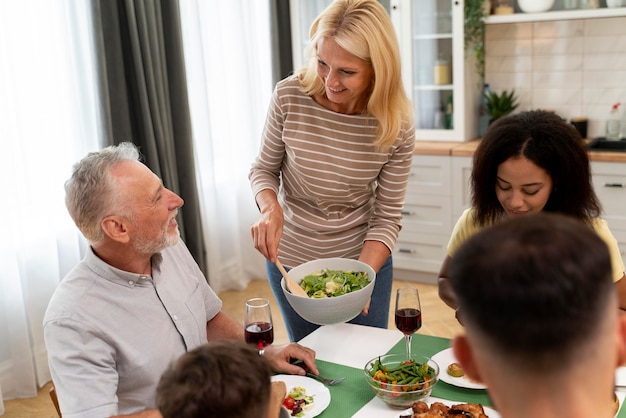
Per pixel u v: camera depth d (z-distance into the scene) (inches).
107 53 133.0
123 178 64.3
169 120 147.4
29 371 128.0
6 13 119.0
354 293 68.7
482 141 72.1
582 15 151.7
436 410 56.8
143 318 67.2
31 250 128.6
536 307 24.7
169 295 70.3
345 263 77.5
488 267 25.8
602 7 154.0
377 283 87.7
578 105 169.2
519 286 25.0
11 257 123.6
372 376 64.4
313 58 81.3
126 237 64.8
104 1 130.7
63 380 61.3
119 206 63.7
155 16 140.9
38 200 128.3
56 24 127.6
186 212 154.2
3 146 120.5
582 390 25.7
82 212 63.6
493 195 73.0
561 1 157.2
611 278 25.9
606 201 147.3
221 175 172.9
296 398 63.6
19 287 125.3
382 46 73.9
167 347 68.5
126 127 136.6
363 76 76.4
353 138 82.7
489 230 27.4
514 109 174.2
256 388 35.2
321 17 76.5
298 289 73.3
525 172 67.9
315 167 84.3
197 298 75.7
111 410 60.9
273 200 85.1
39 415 123.1
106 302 65.3
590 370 25.6
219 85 166.9
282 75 180.5
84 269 65.8
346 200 87.4
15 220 124.7
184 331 70.9
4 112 119.7
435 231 168.2
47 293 131.3
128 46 136.9
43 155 127.8
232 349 37.0
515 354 25.5
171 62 146.9
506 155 68.8
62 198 132.3
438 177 164.4
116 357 65.2
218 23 163.6
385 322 91.0
